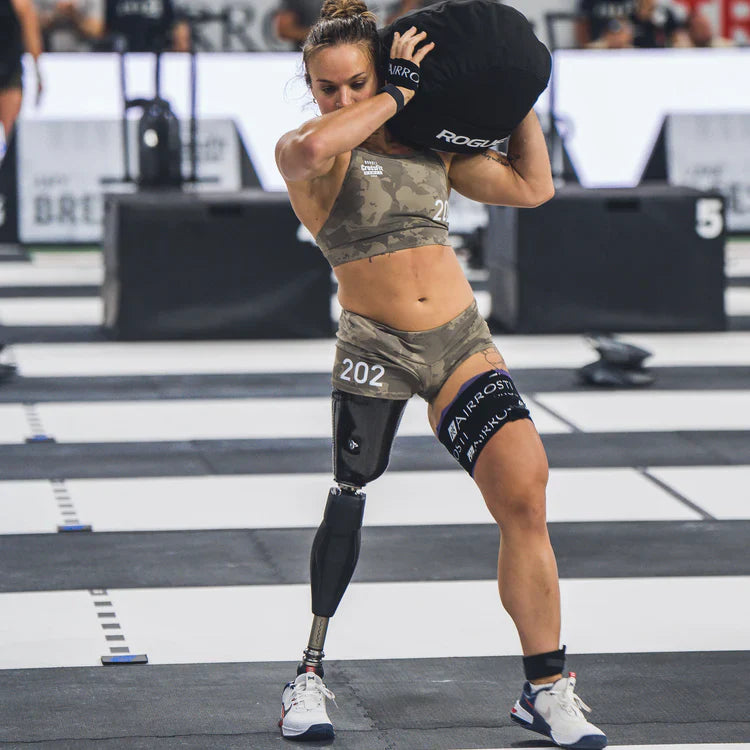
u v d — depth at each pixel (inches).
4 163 1600.6
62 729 414.9
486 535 620.7
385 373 405.7
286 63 1674.5
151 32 1285.7
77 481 708.7
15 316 1213.1
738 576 568.4
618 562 585.0
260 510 659.4
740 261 1567.4
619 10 1676.9
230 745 406.0
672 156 1654.8
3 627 502.9
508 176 423.8
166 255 1103.6
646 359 964.0
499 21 397.1
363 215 398.3
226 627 506.3
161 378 976.3
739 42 1705.2
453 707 437.1
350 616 518.0
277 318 1125.1
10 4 1521.9
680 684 456.1
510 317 1155.3
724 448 787.4
